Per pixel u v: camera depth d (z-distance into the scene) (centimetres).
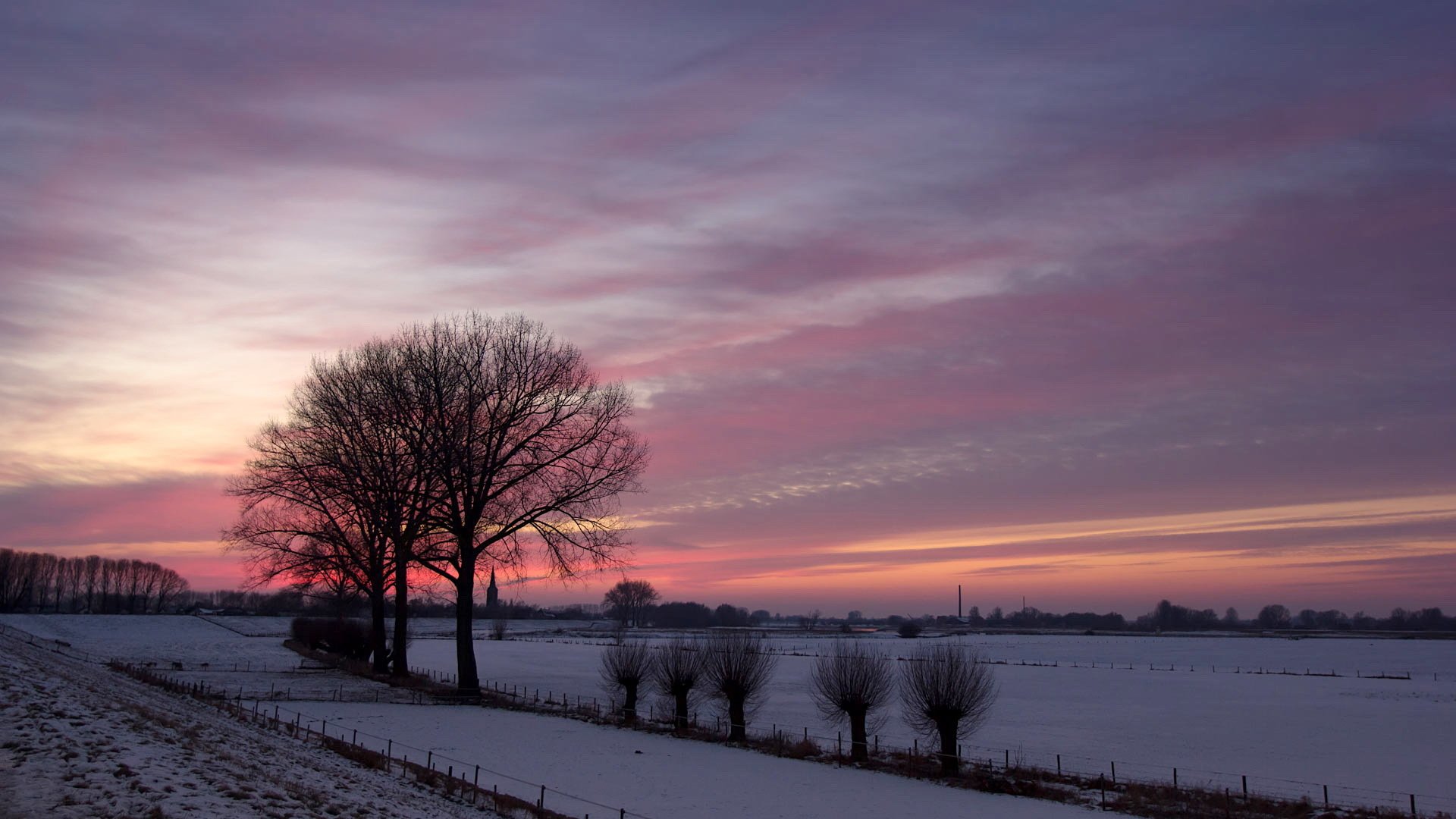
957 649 5825
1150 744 5650
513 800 3219
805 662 13425
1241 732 6269
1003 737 5881
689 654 5812
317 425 6700
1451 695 9531
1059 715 7219
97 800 1981
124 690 4709
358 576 7500
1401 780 4519
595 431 6247
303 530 6944
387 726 5081
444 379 6272
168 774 2339
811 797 3734
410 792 3188
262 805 2286
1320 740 5916
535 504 6238
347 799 2712
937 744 5066
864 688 4781
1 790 1930
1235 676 12550
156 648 11412
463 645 6384
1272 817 3481
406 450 6381
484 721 5431
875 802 3662
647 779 4006
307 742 4025
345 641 10031
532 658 13062
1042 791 3894
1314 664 16450
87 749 2402
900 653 15312
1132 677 11956
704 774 4162
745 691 5341
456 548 6688
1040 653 19975
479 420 6278
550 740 4888
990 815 3456
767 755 4728
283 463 6669
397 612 7344
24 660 4531
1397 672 14062
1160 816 3481
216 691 5972
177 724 3397
